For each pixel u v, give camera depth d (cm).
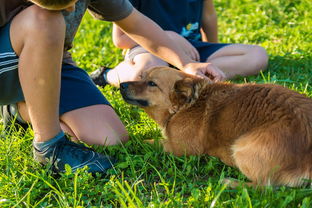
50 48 178
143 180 184
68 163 190
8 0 185
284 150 175
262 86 194
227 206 173
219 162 197
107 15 210
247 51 262
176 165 200
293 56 280
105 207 176
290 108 181
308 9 361
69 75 215
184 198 178
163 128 213
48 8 172
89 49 321
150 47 221
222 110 196
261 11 373
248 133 185
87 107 209
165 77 211
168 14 268
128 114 233
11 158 197
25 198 179
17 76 189
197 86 204
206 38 292
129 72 254
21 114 209
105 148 204
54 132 189
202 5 279
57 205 178
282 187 174
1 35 185
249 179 184
